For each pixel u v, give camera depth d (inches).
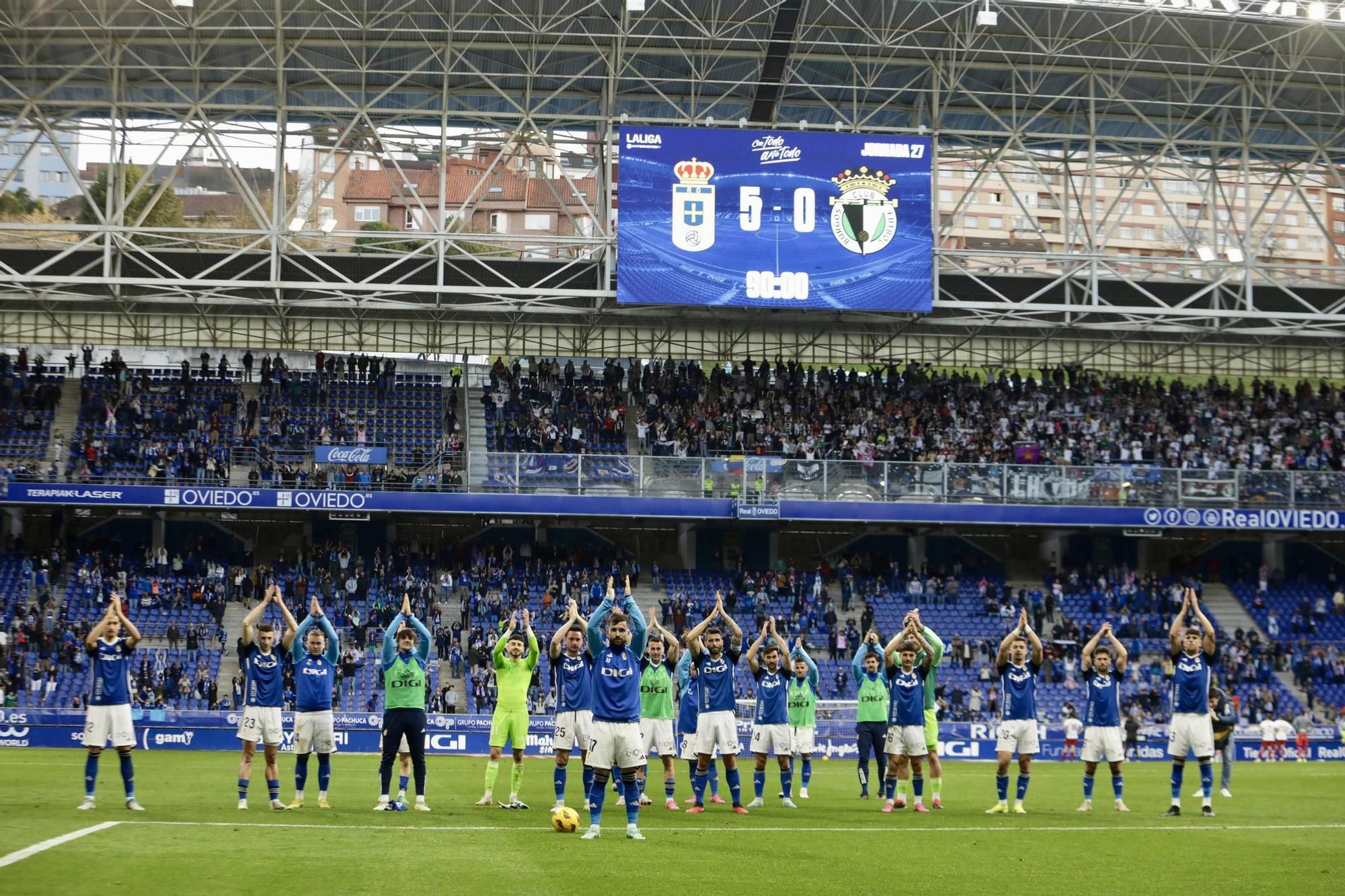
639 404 2049.7
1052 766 1476.4
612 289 1844.2
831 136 1755.7
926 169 1768.0
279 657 717.9
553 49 1720.0
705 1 1647.4
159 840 535.8
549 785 994.7
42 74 1731.1
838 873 505.7
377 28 1683.1
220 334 2092.8
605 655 595.5
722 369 2094.0
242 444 1905.8
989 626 1904.5
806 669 896.3
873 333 2117.4
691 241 1731.1
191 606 1771.7
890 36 1692.9
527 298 1916.8
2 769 1049.5
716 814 743.7
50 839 529.7
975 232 3779.5
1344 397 2196.1
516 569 1893.5
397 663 706.2
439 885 451.5
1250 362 2311.8
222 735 1464.1
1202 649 794.2
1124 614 1921.8
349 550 1873.8
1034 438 2036.2
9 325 2062.0
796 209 1748.3
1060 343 2236.7
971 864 539.5
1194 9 1619.1
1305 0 1712.6
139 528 1939.0
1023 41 1740.9
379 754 1455.5
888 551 2086.6
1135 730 1636.3
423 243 1935.3
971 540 2079.2
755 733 820.6
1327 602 2034.9
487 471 1823.3
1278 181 1956.2
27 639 1672.0
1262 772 1380.4
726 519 1849.2
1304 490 1911.9
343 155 1876.2
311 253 1705.2
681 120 1750.7
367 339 2103.8
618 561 1925.4
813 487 1850.4
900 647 802.2
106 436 1887.3
